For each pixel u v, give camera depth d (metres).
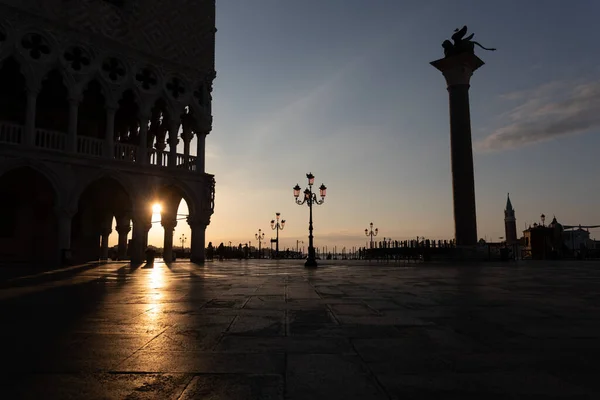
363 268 23.78
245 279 14.02
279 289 10.42
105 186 29.50
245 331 5.09
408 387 3.02
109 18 24.88
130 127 31.80
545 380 3.18
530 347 4.26
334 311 6.71
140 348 4.24
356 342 4.49
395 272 19.02
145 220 25.48
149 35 26.56
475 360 3.76
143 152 25.62
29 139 21.50
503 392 2.91
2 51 20.94
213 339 4.65
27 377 3.30
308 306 7.29
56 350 4.17
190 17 28.92
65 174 22.53
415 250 46.09
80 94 23.41
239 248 61.44
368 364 3.62
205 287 10.93
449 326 5.41
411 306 7.30
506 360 3.76
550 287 11.06
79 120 28.84
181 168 27.42
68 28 23.17
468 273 18.09
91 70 23.88
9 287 10.77
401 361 3.73
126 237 33.50
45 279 13.58
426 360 3.76
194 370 3.47
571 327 5.36
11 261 25.19
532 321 5.79
